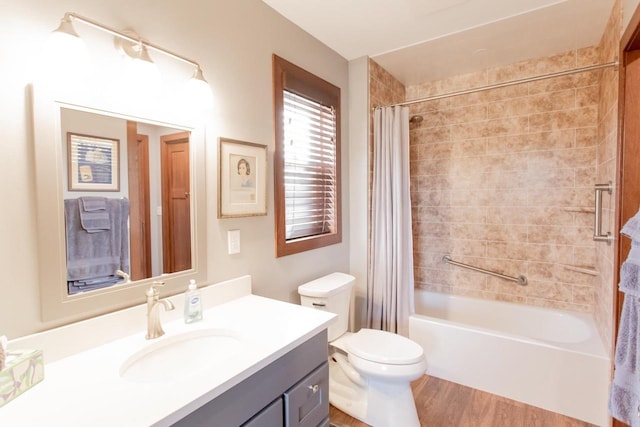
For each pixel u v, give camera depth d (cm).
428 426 176
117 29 113
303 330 118
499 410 189
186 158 136
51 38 90
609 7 180
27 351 86
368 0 175
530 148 252
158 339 112
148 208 123
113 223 113
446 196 290
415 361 162
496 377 204
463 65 262
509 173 261
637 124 148
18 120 91
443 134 289
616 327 160
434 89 293
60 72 95
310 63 212
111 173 112
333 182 239
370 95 250
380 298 246
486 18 194
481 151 272
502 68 261
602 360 174
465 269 283
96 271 108
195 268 141
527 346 194
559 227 243
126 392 81
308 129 218
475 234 278
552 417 183
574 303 240
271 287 184
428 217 299
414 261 307
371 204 254
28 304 94
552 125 243
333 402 194
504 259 266
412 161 305
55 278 98
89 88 105
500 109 263
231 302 152
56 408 75
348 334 208
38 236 95
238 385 90
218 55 150
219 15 151
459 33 211
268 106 179
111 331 110
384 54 242
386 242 244
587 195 232
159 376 107
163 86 127
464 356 214
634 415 114
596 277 223
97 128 108
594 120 228
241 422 92
